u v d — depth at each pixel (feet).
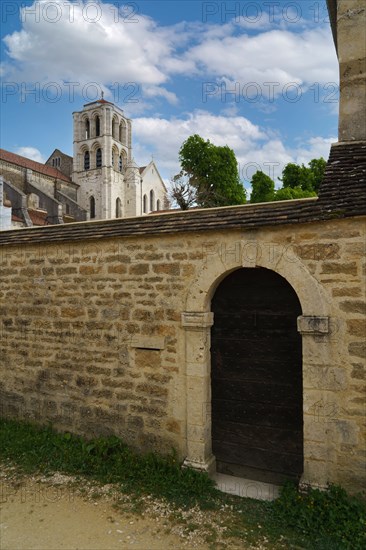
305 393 13.33
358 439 12.65
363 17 16.31
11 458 17.16
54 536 12.15
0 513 13.41
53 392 18.98
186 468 15.20
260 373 15.40
